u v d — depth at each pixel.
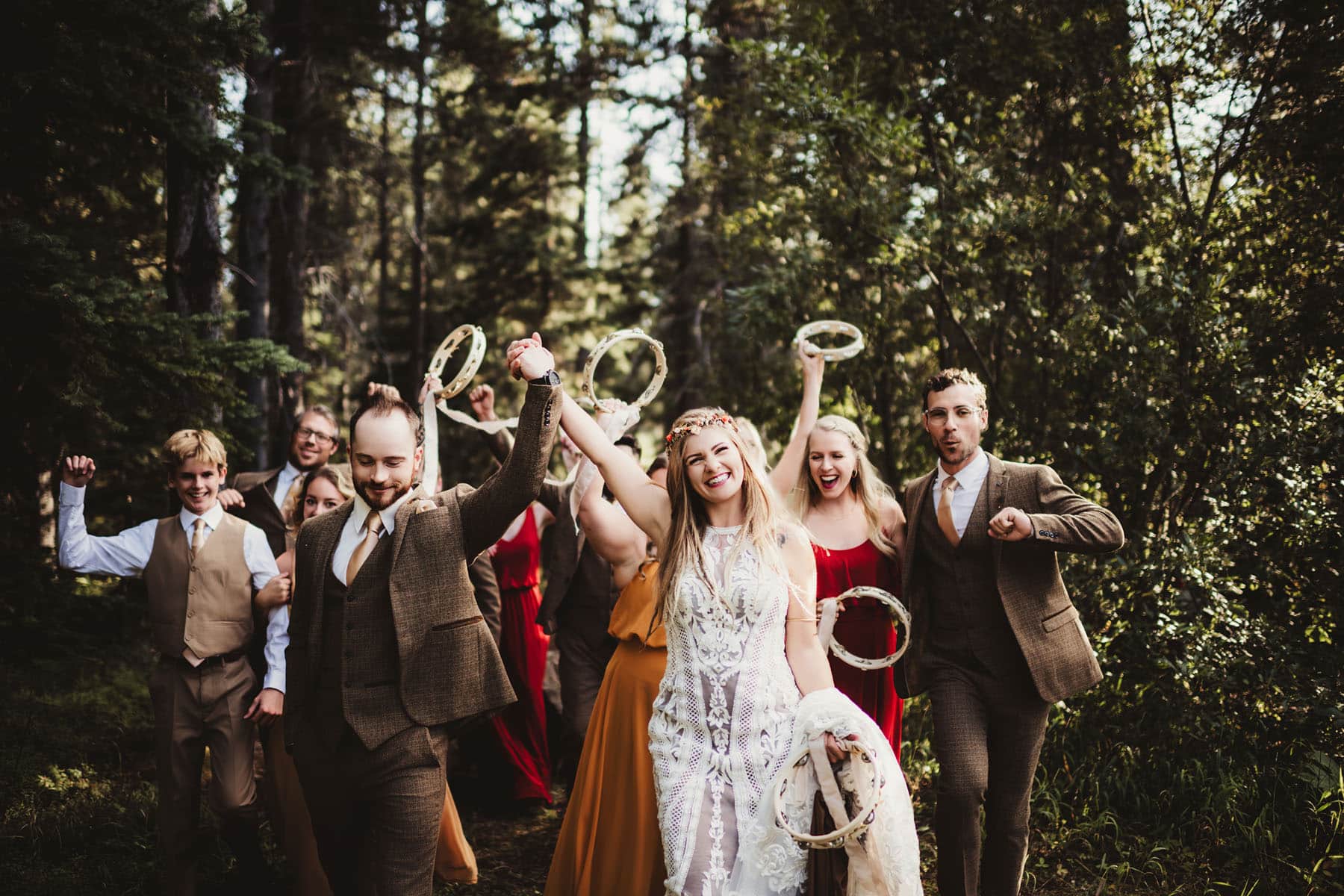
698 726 2.81
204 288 7.05
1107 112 6.64
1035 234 6.79
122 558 3.71
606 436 3.27
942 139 7.43
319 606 2.96
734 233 8.71
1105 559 5.11
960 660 3.54
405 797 2.89
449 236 18.39
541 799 5.26
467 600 3.02
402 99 14.36
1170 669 4.83
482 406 5.11
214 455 3.77
